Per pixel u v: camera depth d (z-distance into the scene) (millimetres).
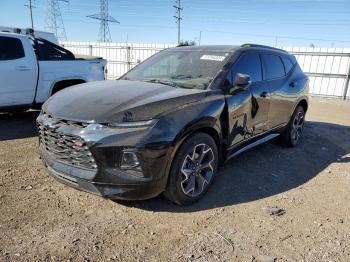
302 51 16438
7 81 6559
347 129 8602
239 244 3178
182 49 5223
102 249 2988
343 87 15695
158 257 2932
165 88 4047
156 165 3334
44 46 7180
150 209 3701
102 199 3855
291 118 6098
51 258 2834
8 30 8289
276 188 4473
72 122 3412
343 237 3406
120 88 4062
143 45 20750
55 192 3973
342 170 5344
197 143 3725
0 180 4188
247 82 4203
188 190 3738
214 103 3959
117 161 3266
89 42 23156
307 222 3652
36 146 5590
